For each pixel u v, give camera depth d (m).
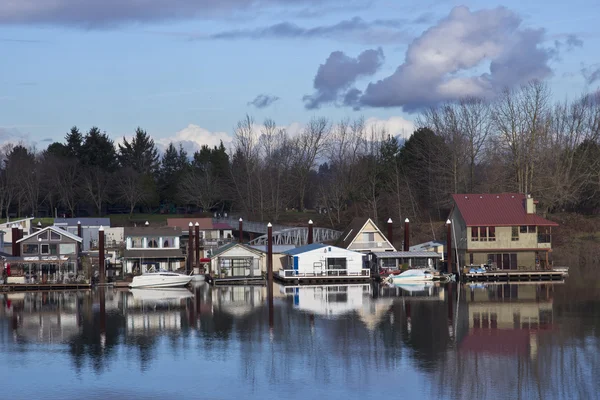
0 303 79.56
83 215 167.88
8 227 115.31
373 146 155.75
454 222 103.94
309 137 167.00
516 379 47.38
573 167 132.12
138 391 46.12
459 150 129.00
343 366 50.88
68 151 175.62
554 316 67.19
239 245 99.62
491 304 74.81
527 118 123.06
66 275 93.50
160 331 63.00
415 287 91.06
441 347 55.75
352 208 142.50
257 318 68.44
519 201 103.00
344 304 76.38
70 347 57.47
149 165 187.75
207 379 48.41
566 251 115.56
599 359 51.62
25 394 45.72
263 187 157.00
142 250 102.19
